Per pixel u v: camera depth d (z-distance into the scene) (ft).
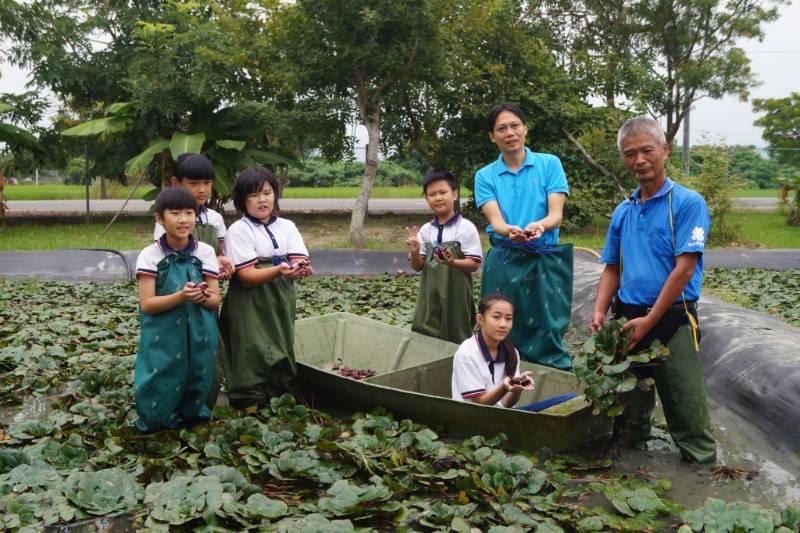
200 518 10.66
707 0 59.88
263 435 13.60
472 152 51.60
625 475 12.79
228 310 15.85
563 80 50.75
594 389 12.84
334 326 19.84
